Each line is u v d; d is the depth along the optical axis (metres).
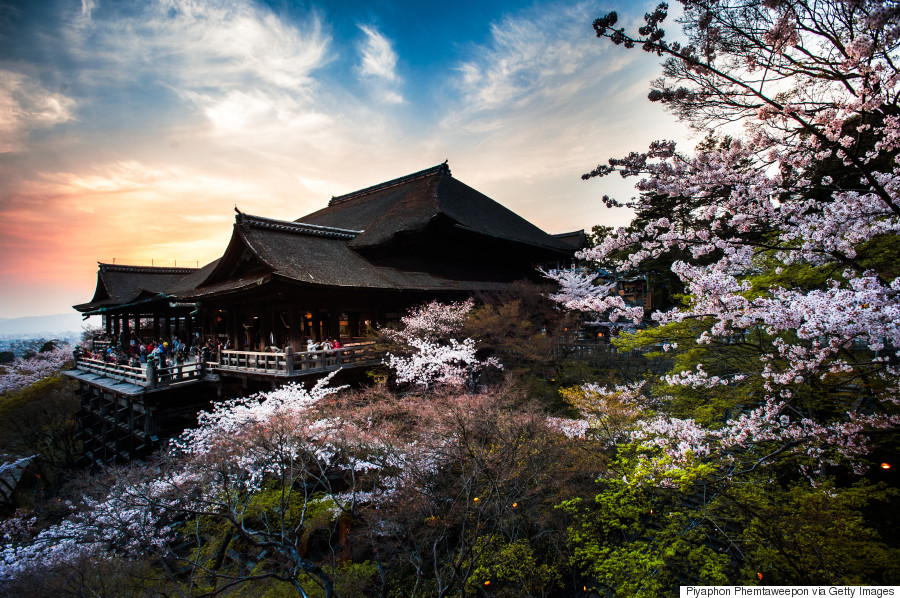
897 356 6.45
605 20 5.34
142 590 8.52
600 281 28.52
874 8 4.01
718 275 5.95
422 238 25.53
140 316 30.97
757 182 5.95
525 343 17.64
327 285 16.78
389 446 9.87
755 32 5.19
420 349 16.39
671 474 7.26
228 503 8.94
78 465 22.66
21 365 34.06
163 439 16.67
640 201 7.08
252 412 12.73
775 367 7.74
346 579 9.19
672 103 6.32
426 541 9.28
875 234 5.90
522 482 9.51
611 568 7.85
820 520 7.00
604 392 12.30
